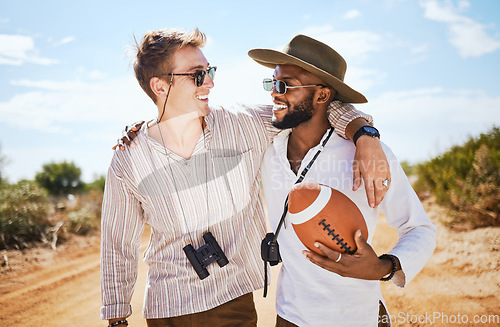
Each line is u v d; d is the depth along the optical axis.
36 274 6.84
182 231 2.91
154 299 2.87
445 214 8.16
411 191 2.57
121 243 2.95
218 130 2.93
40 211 9.08
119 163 2.90
